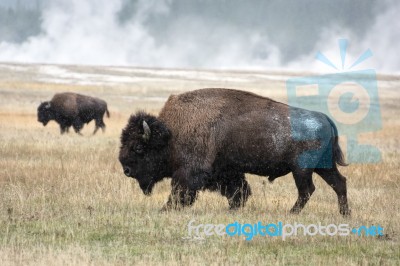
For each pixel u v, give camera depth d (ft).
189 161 120.37
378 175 169.37
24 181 150.00
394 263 88.38
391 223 112.68
